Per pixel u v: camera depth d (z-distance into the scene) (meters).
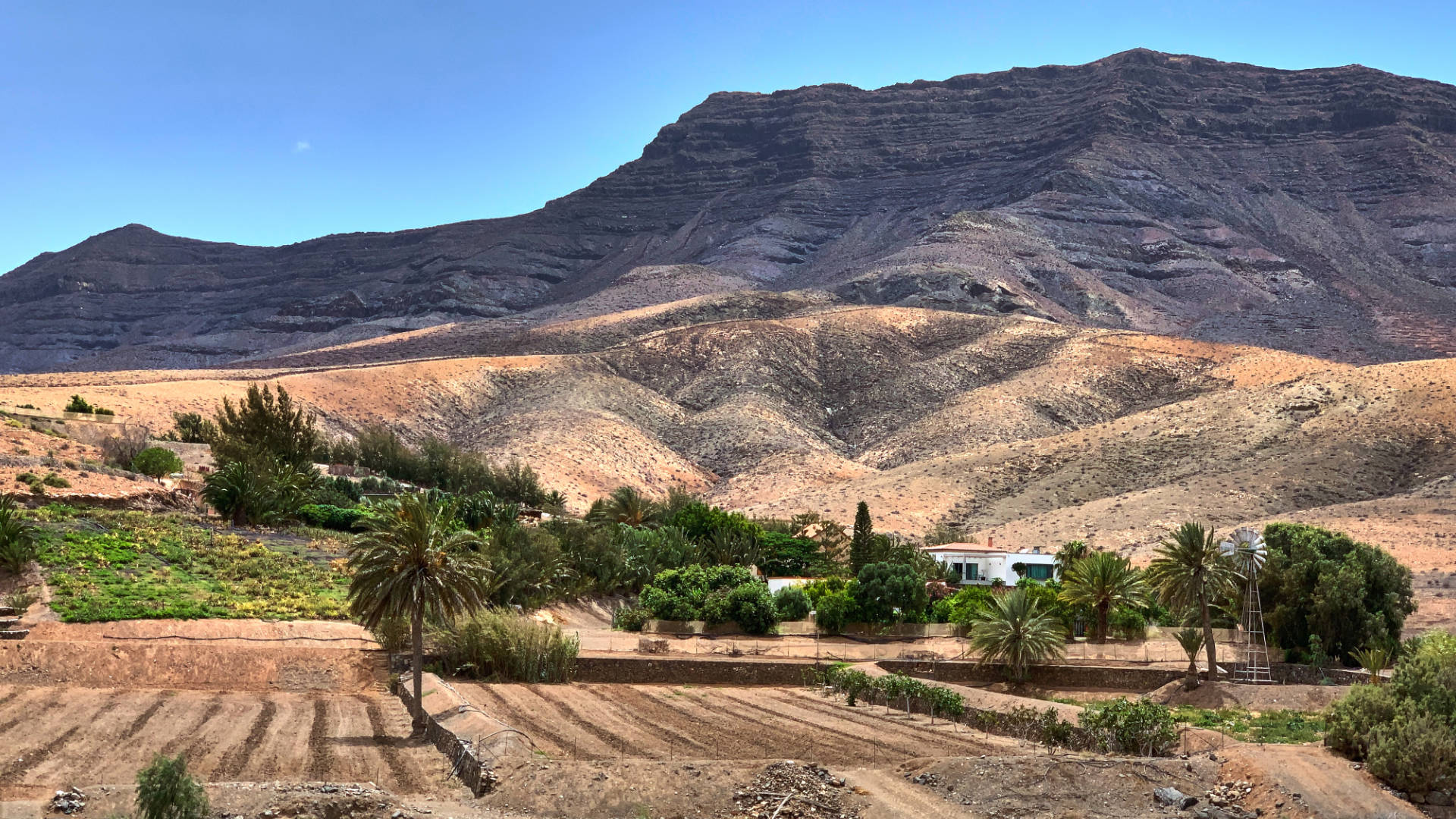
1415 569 114.12
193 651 56.25
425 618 61.59
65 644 54.00
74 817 33.19
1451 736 40.78
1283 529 84.25
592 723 50.53
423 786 39.53
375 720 49.06
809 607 87.81
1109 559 79.38
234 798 35.06
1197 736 49.16
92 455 94.69
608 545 92.19
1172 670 71.19
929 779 40.97
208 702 50.44
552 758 42.19
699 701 58.62
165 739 43.25
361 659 58.94
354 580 50.12
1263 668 73.50
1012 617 69.12
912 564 100.06
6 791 35.50
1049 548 135.25
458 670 60.12
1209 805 39.09
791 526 132.00
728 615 81.44
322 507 93.31
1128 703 55.12
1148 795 39.66
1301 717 60.34
